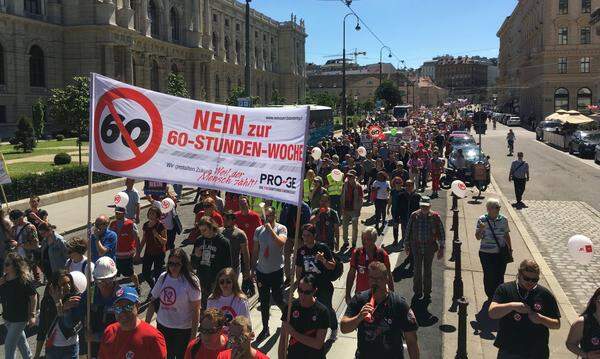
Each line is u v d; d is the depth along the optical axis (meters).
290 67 120.62
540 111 85.81
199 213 11.08
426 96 195.88
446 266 12.71
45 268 9.36
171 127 6.02
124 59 58.88
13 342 6.95
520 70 113.31
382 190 15.66
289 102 121.25
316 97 121.06
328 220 10.31
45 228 9.26
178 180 5.98
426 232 10.05
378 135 31.08
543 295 5.73
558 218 19.06
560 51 81.62
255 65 107.62
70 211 20.12
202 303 8.04
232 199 12.88
